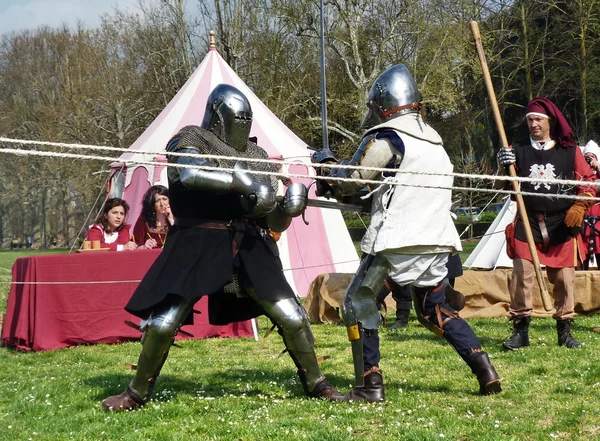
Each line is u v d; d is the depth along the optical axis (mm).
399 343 6496
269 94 27641
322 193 4500
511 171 5500
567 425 3637
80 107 33438
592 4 23984
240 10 28250
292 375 5199
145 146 9906
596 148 8109
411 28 25891
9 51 39156
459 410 3996
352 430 3613
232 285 4305
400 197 4129
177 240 4172
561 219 5832
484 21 26094
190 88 10477
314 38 27734
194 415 4047
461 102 26547
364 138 4238
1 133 38000
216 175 4000
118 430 3779
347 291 4250
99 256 7109
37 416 4117
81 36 35344
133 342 7223
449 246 4215
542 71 27094
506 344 5922
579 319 7770
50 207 53500
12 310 7184
